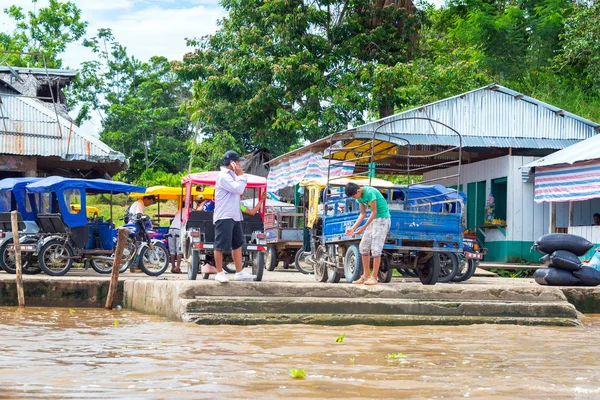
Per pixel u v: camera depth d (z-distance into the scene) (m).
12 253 14.95
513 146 21.52
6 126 20.47
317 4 31.30
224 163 10.71
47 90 25.61
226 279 9.74
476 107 21.92
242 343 7.09
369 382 4.84
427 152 22.20
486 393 4.49
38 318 10.32
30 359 5.83
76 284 12.84
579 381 5.01
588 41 28.47
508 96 22.19
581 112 28.12
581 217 20.53
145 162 56.41
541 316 10.20
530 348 7.14
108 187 15.63
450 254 14.23
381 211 10.95
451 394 4.44
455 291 10.31
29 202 15.94
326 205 14.38
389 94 29.31
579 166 18.41
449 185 24.02
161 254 15.79
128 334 7.95
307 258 14.95
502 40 31.83
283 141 30.94
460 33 32.75
